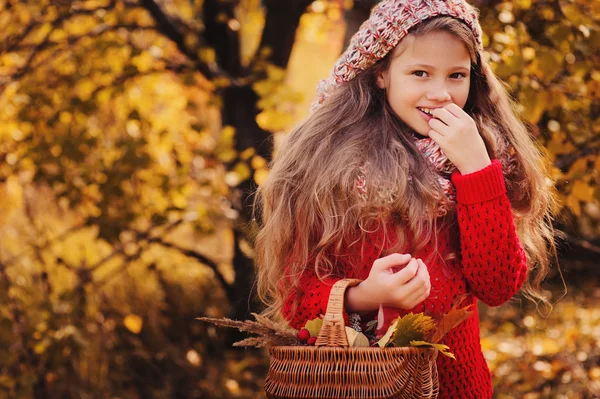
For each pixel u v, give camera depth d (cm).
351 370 131
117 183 379
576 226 459
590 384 346
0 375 372
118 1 416
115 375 404
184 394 413
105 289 456
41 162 386
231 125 436
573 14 286
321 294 152
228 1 425
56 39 439
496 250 152
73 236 487
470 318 165
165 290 461
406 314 150
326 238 155
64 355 375
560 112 301
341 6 466
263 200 175
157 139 431
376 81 168
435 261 157
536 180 177
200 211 396
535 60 283
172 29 413
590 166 302
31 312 380
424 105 159
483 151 156
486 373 170
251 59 419
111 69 401
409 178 156
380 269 144
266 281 176
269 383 139
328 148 162
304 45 631
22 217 495
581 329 399
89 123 434
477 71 175
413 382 138
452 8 160
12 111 440
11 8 422
